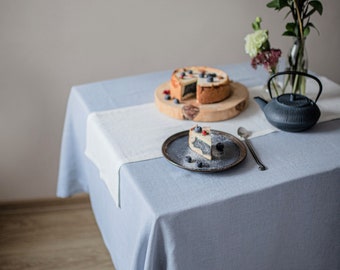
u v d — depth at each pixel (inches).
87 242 94.6
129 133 64.5
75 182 81.8
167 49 99.4
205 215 51.7
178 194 52.9
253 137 63.1
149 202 51.7
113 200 63.6
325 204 58.1
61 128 99.5
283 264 59.4
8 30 89.3
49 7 89.4
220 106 67.2
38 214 101.8
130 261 59.4
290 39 105.8
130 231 57.9
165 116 68.4
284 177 55.2
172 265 51.6
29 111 96.6
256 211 54.2
